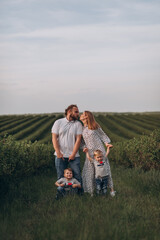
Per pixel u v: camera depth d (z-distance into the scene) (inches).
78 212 185.2
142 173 360.2
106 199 218.5
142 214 183.2
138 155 458.3
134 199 226.2
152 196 239.1
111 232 142.1
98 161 239.0
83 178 249.6
